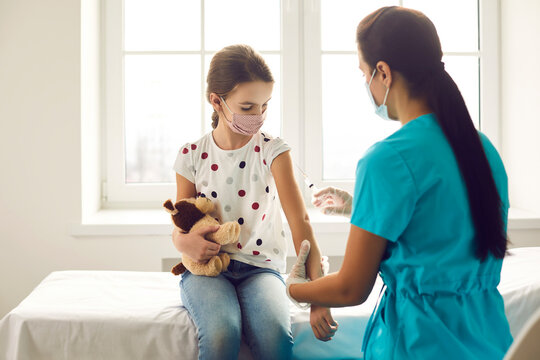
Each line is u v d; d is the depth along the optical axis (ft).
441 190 2.92
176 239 4.43
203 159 4.74
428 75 3.08
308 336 4.37
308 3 7.54
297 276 3.83
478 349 2.99
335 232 6.76
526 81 7.26
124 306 4.49
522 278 4.89
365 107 7.79
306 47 7.59
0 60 6.58
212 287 4.23
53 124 6.66
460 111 3.02
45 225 6.70
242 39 7.65
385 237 2.92
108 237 6.70
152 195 7.74
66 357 4.19
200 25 7.64
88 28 6.98
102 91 7.60
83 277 5.33
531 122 7.20
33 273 6.73
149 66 7.68
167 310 4.37
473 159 2.94
